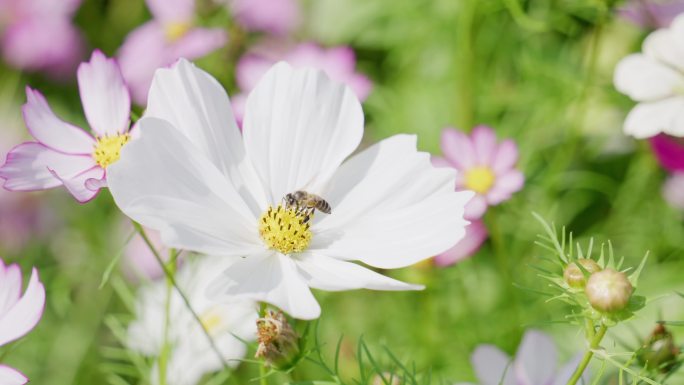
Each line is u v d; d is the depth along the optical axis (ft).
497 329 1.95
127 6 2.69
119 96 1.49
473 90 2.15
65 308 2.13
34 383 2.06
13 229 2.26
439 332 1.94
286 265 1.39
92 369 2.09
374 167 1.45
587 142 2.19
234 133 1.43
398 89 2.38
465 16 2.05
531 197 2.06
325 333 1.99
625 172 2.24
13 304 1.40
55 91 2.67
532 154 2.15
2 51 2.63
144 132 1.35
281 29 2.38
